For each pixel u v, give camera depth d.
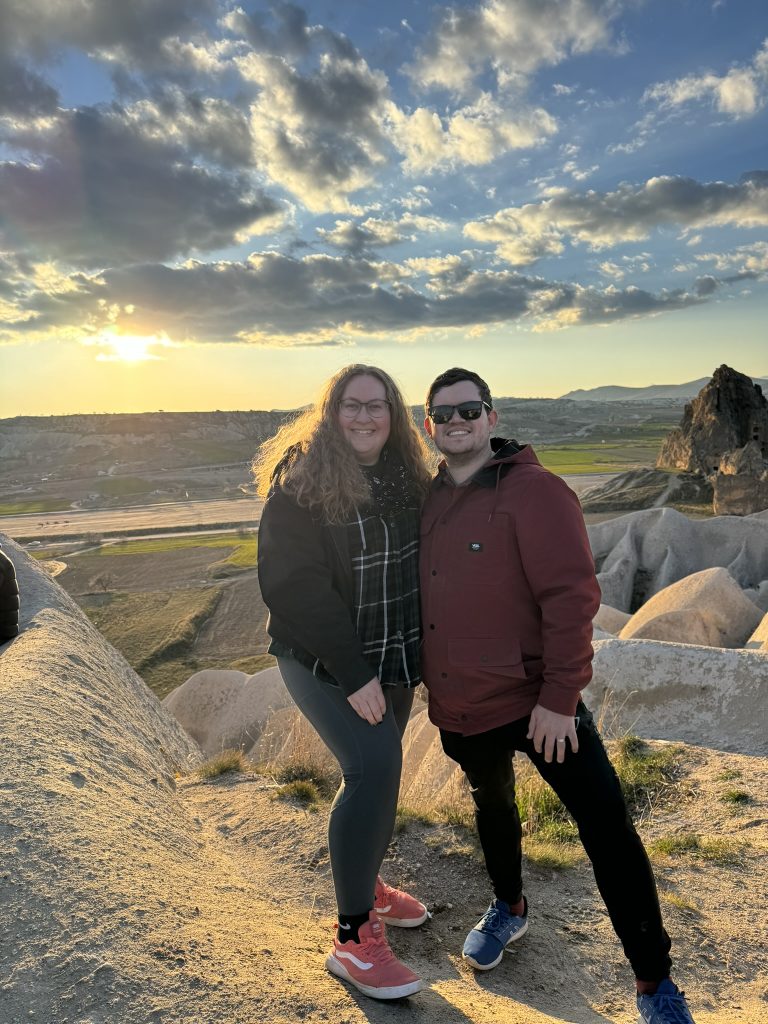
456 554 2.54
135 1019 1.81
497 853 2.81
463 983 2.60
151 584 57.84
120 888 2.44
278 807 4.34
